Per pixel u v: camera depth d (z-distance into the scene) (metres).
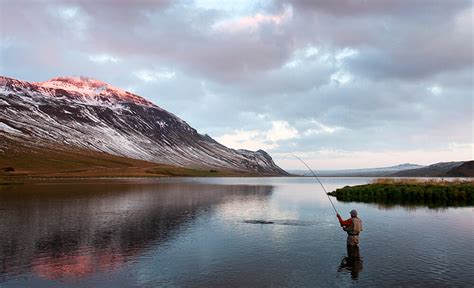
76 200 52.28
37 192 67.62
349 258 19.72
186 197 60.47
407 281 15.97
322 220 33.62
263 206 46.19
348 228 22.28
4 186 88.06
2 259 19.72
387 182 65.44
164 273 17.19
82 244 23.28
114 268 18.00
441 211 39.88
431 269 17.70
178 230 28.23
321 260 19.36
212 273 17.16
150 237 25.48
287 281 16.02
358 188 61.06
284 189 91.56
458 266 18.17
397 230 27.97
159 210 41.22
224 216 36.28
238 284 15.66
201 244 23.23
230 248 22.12
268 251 21.34
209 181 152.50
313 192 77.88
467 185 57.72
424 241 23.94
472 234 26.34
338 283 15.73
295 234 26.56
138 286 15.48
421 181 67.56
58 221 32.50
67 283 15.89
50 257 20.11
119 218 34.50
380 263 18.77
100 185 96.88
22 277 16.69
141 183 115.56
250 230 28.23
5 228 28.95
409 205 46.38
